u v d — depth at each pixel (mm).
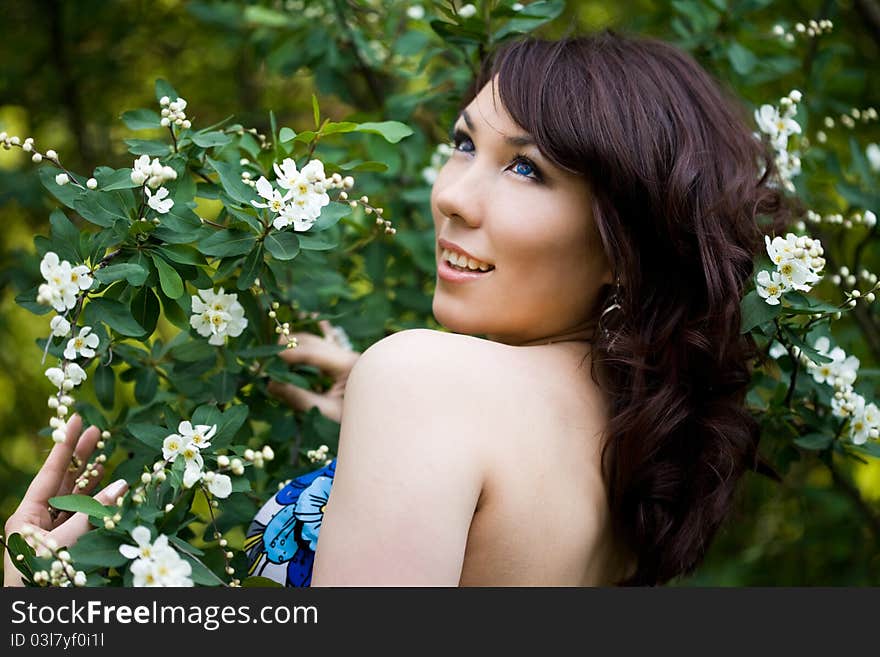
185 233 1300
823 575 3016
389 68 2670
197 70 3715
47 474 1322
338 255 2176
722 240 1391
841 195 2139
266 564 1346
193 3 3010
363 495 1084
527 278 1362
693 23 2299
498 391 1177
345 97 2592
